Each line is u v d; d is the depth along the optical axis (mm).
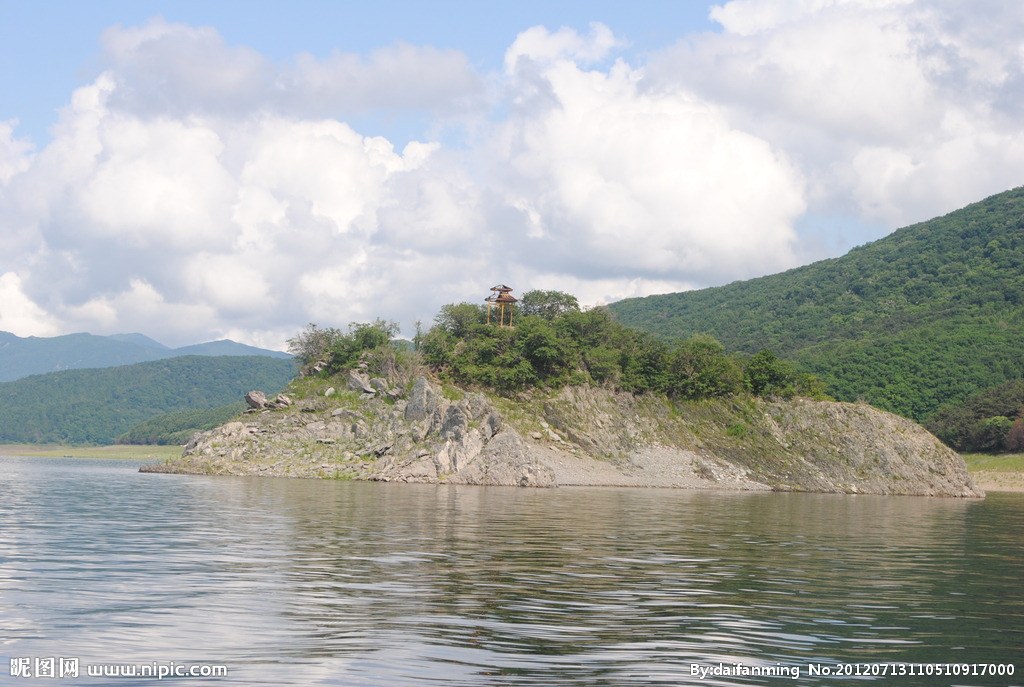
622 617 25531
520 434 124625
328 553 37656
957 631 25078
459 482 108875
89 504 64688
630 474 121500
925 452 134250
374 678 19125
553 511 65750
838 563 39750
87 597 26969
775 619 25984
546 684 18922
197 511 58938
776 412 140750
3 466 165625
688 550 42469
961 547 49250
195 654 20828
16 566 32781
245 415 133500
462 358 138875
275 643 21859
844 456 132500
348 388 134125
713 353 150625
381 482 108000
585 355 144875
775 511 75750
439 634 22953
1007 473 176125
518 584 30656
